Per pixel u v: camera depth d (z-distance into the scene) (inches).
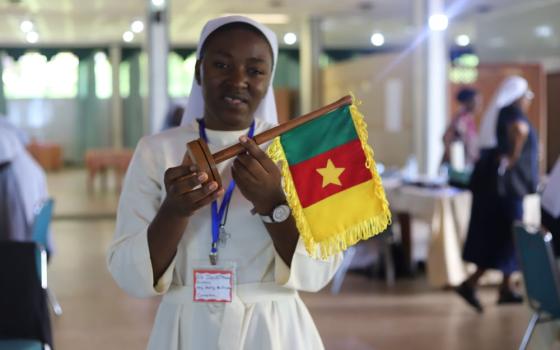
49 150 722.2
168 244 55.8
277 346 58.2
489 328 192.1
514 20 418.9
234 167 54.2
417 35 332.2
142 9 445.4
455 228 227.6
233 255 58.7
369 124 421.1
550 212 155.7
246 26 58.9
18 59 666.2
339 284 233.0
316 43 504.1
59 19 491.8
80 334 186.7
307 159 56.5
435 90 328.8
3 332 111.6
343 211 56.5
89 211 426.9
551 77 387.5
